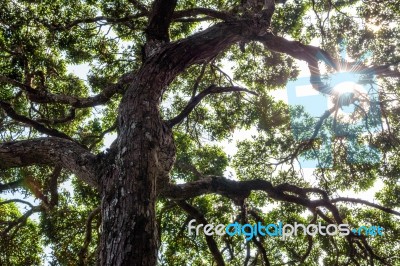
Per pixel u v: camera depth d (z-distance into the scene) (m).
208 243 7.68
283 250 10.00
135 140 4.07
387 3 9.98
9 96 8.77
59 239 8.73
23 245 9.04
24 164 4.94
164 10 6.25
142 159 3.93
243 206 7.30
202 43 5.27
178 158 9.47
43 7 8.99
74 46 9.46
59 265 8.40
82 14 9.45
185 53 5.08
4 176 8.50
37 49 8.78
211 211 9.48
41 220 8.80
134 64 9.94
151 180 3.86
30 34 8.80
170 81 4.99
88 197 9.06
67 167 4.56
